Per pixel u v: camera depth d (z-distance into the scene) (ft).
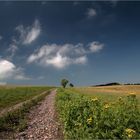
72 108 50.49
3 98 150.41
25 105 106.22
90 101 52.54
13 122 66.44
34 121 69.77
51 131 56.13
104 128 38.58
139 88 387.34
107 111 42.73
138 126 39.27
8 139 50.37
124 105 46.01
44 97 180.55
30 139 50.52
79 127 42.27
